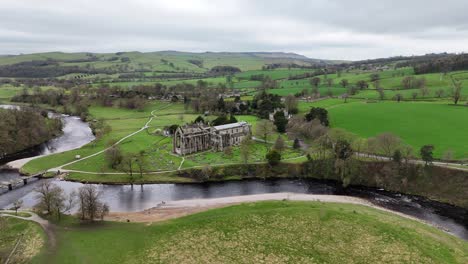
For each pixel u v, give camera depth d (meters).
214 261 68.62
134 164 142.00
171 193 118.31
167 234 80.50
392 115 189.75
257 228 80.69
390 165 123.81
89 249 74.19
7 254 72.44
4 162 156.88
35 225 85.25
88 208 90.50
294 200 103.25
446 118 175.50
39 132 194.62
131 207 105.88
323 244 73.44
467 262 66.56
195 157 151.88
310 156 139.38
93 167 140.88
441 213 99.19
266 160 142.25
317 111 188.25
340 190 119.56
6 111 190.38
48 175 134.00
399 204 106.00
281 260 68.31
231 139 172.62
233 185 126.44
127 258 70.75
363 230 78.06
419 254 68.81
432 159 122.06
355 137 144.38
